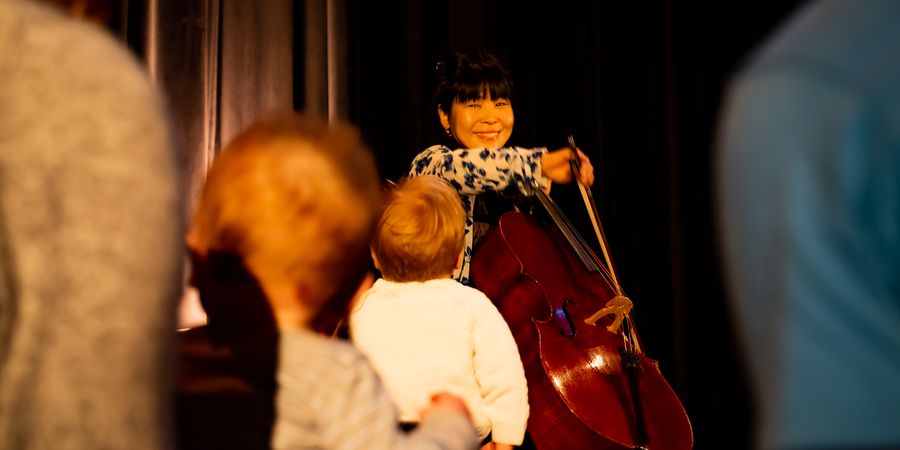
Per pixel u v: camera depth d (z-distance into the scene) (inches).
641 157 151.9
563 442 86.5
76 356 24.1
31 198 24.6
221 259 41.0
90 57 25.8
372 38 138.3
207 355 39.5
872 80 22.1
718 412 149.6
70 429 24.0
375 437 38.8
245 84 122.0
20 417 24.1
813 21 24.2
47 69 25.2
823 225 22.1
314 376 38.9
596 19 151.9
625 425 85.3
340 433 38.4
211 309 41.3
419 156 101.6
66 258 24.4
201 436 37.0
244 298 40.7
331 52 130.9
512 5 148.9
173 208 26.0
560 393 86.1
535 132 148.3
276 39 124.7
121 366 24.4
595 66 151.6
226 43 121.1
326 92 129.9
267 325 40.6
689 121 152.6
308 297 41.6
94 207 24.6
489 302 82.0
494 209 104.7
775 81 23.6
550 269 96.5
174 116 113.4
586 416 84.9
